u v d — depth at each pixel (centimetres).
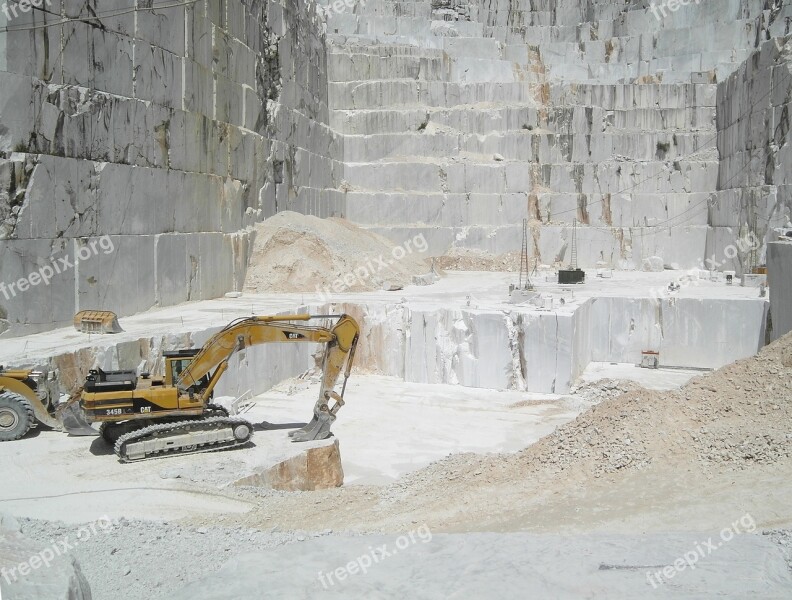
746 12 5897
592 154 5634
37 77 2314
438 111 5800
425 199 5581
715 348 3484
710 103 5578
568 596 711
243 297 3631
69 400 1756
